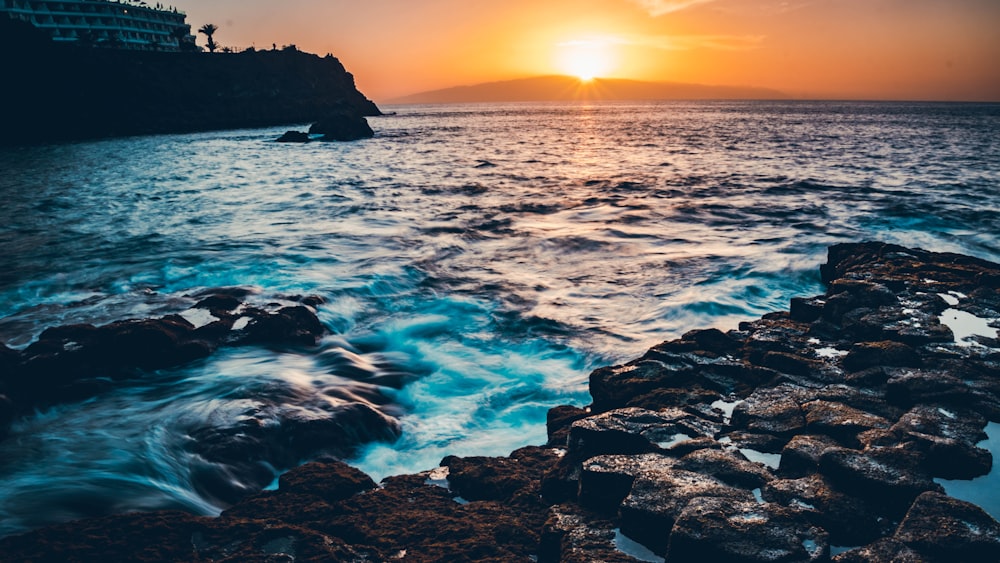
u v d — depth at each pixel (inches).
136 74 3280.0
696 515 158.9
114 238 693.9
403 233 710.5
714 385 271.9
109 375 330.0
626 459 196.7
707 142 2362.2
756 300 488.4
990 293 362.3
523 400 328.8
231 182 1182.3
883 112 6688.0
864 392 245.4
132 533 184.7
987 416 215.3
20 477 240.1
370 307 476.4
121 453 260.2
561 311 466.9
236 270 557.0
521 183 1157.7
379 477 256.2
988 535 148.0
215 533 184.5
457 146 2239.2
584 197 978.1
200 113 3555.6
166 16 4498.0
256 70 4020.7
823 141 2358.5
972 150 1882.4
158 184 1157.7
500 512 198.5
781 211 836.0
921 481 169.6
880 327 320.5
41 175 1326.3
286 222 776.9
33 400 300.4
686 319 446.6
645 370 287.6
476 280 546.6
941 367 259.4
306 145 2298.2
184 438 272.7
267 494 216.8
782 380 267.7
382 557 173.3
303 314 418.9
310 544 175.8
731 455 193.8
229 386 325.4
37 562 170.9
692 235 706.2
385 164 1549.0
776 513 160.1
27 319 417.7
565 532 174.2
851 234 696.4
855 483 172.9
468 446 282.0
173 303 447.5
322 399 316.8
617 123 4429.1
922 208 834.8
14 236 708.0
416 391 345.1
